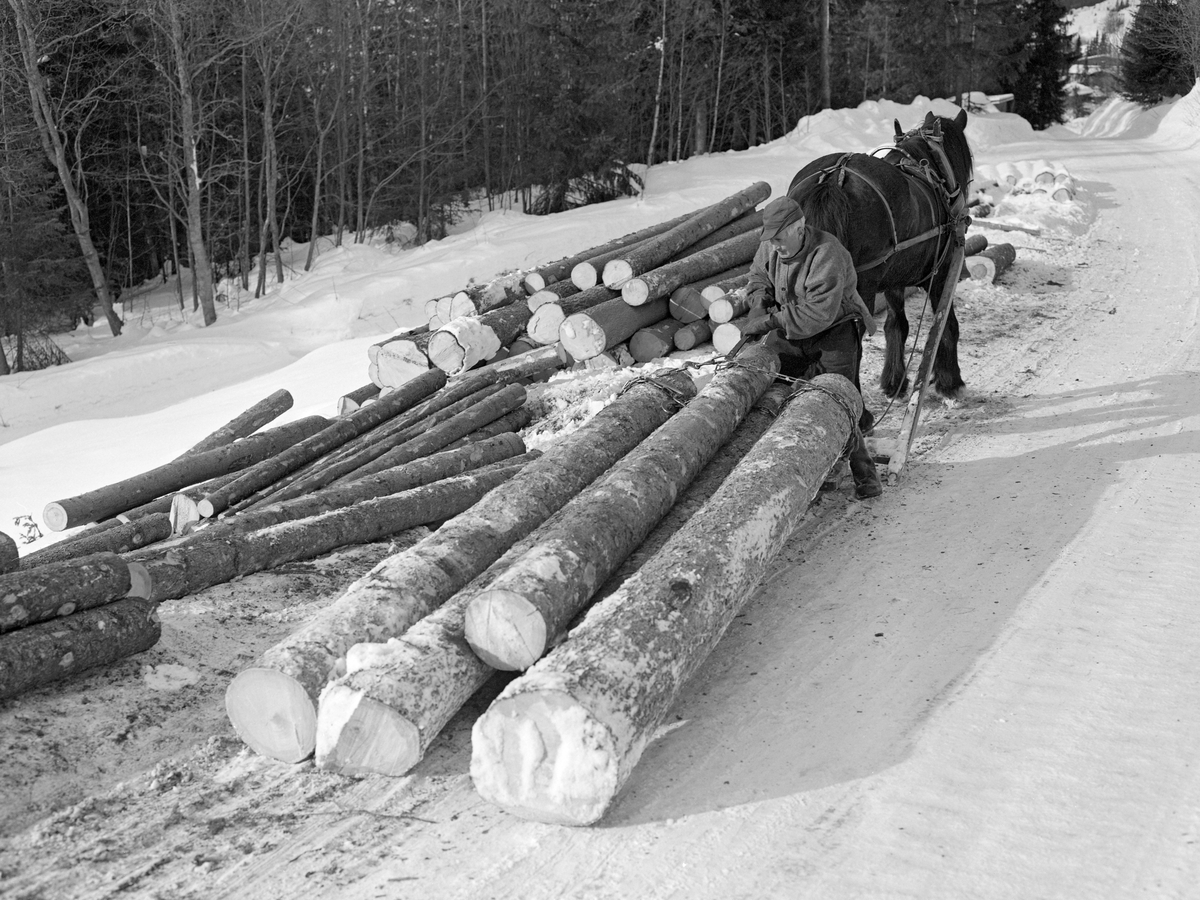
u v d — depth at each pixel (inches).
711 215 387.2
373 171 1214.9
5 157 907.4
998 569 199.5
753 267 233.8
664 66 1366.9
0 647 143.6
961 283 474.0
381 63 1195.9
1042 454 264.2
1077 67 3002.0
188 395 692.1
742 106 1736.0
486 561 169.9
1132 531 213.6
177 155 1098.1
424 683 135.0
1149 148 1284.4
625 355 346.3
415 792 135.2
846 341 232.1
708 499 188.5
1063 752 139.9
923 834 124.3
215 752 144.0
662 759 142.6
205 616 183.5
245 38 925.2
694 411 202.4
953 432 286.5
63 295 979.3
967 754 140.7
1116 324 409.1
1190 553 202.1
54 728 143.6
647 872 118.8
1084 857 119.3
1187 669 160.6
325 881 117.3
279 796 134.3
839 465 241.1
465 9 1254.3
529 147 1161.4
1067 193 725.3
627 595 145.9
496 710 126.1
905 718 150.6
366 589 155.2
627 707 127.3
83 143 1099.3
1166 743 141.3
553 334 351.9
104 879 116.7
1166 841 121.5
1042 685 157.6
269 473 292.8
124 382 707.4
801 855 121.3
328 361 500.4
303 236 1350.9
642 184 1082.1
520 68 1211.9
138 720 149.5
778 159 1184.2
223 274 1206.9
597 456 197.2
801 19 1616.6
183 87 897.5
